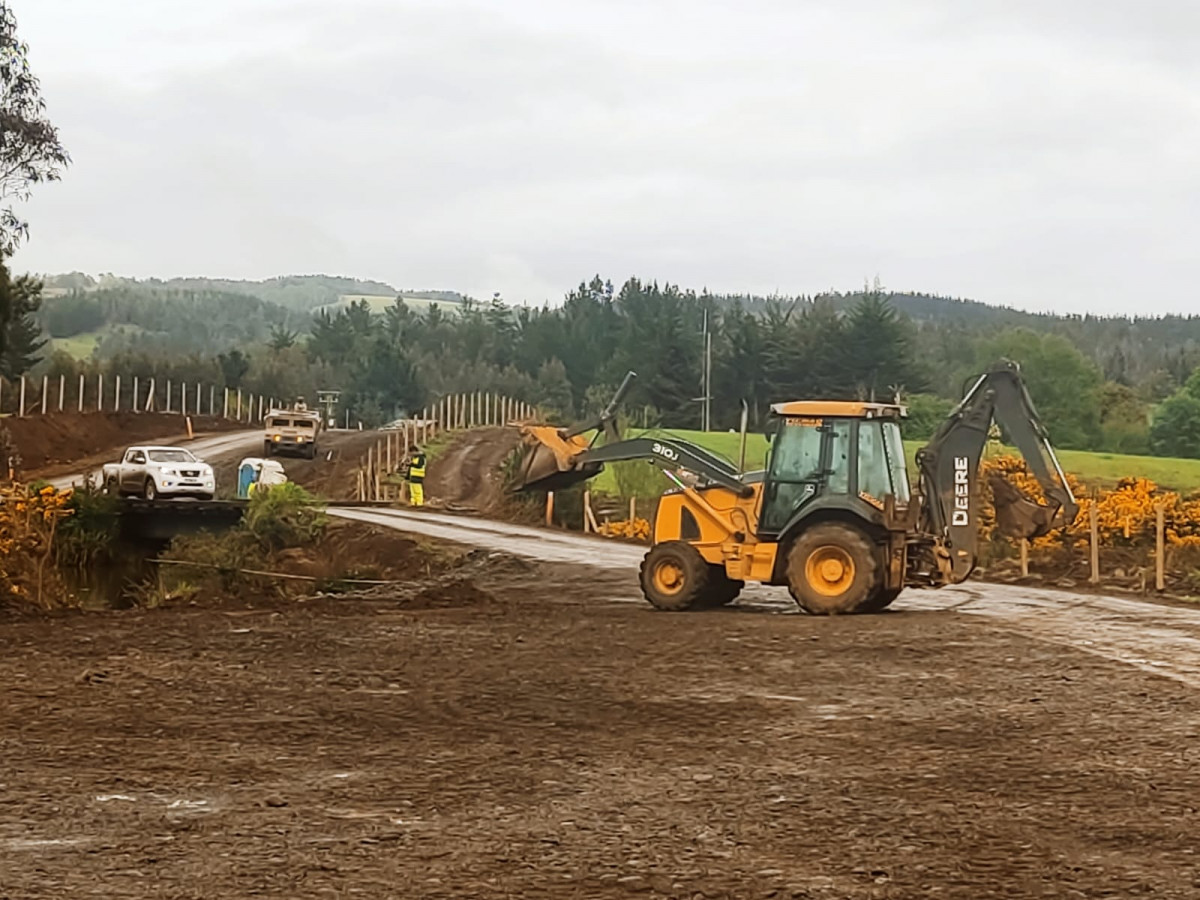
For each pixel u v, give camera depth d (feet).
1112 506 122.42
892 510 70.79
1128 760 35.22
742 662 52.75
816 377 369.50
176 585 109.60
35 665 51.39
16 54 155.84
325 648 56.75
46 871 25.35
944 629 62.90
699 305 596.70
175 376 402.93
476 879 24.93
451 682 47.88
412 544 123.54
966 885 24.56
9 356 277.64
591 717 41.50
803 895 23.91
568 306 601.21
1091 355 565.94
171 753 36.04
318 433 253.44
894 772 33.94
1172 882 24.73
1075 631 62.69
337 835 28.02
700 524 73.97
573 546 125.70
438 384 513.86
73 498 126.52
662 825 28.81
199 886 24.44
